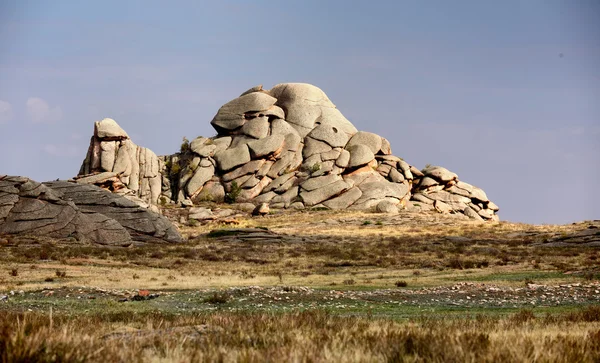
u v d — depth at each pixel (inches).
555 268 1913.1
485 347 472.1
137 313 970.1
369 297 1275.8
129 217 3228.3
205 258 2539.4
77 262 2251.5
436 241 3120.1
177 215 4507.9
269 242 3211.1
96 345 460.1
